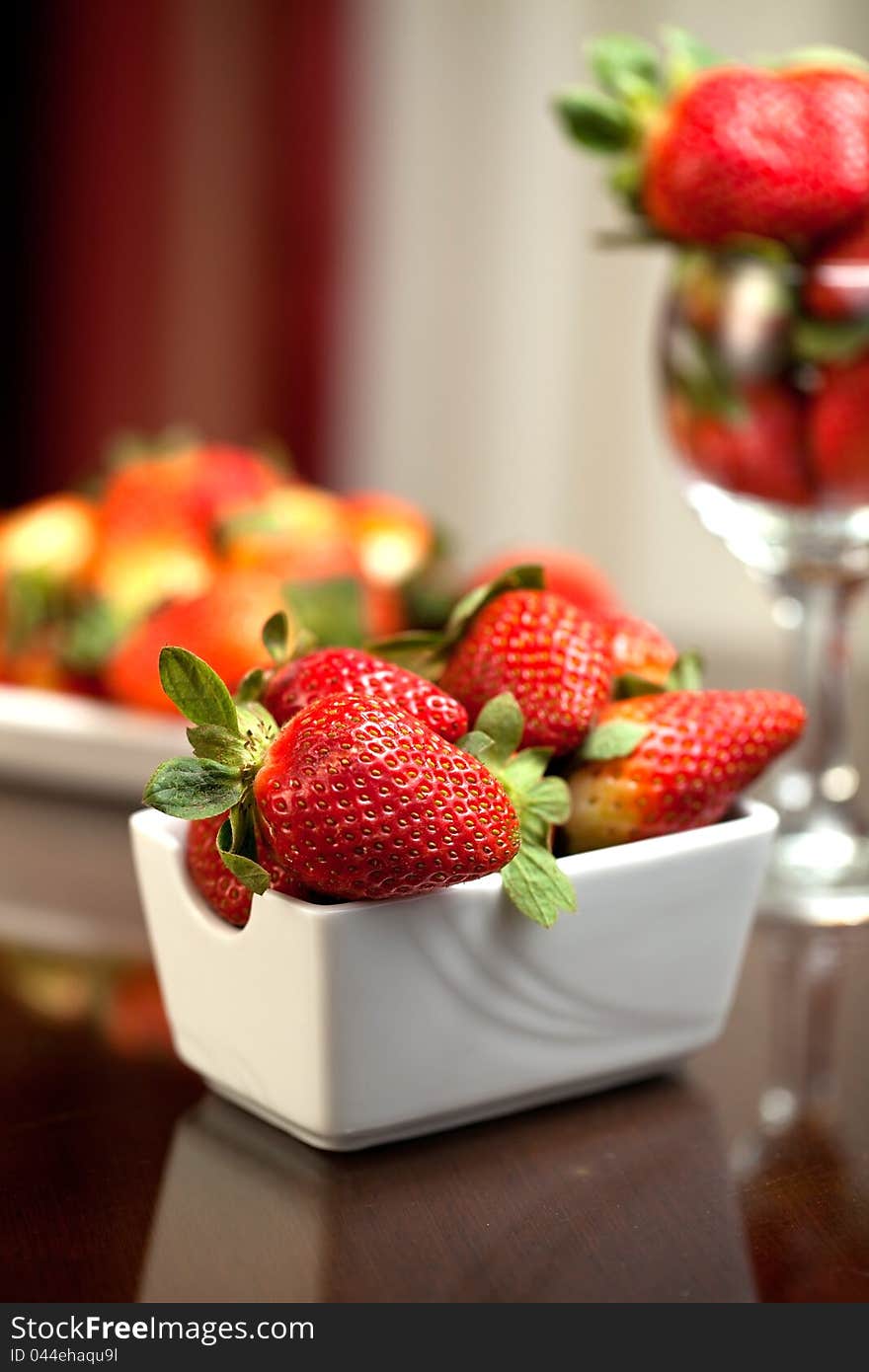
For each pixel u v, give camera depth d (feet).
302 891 1.88
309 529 2.79
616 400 6.15
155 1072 2.05
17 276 6.73
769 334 2.36
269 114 6.37
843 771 2.56
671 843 1.95
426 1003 1.89
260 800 1.82
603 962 1.94
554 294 6.21
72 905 2.37
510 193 6.22
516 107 6.15
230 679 2.49
